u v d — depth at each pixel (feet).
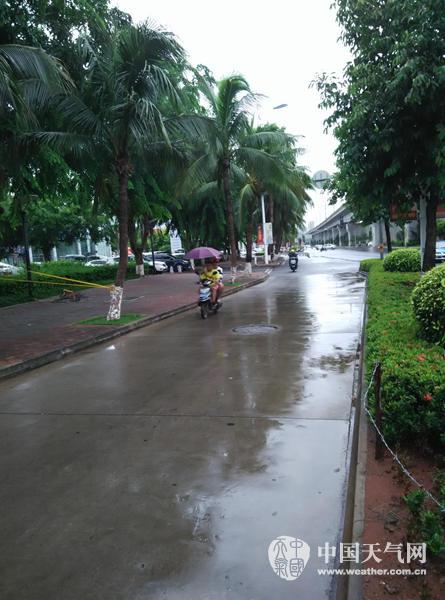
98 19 41.96
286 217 165.27
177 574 8.63
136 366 24.94
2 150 41.39
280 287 67.31
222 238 126.11
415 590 7.97
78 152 41.68
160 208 84.99
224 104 65.87
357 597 7.88
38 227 140.26
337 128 32.94
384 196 35.40
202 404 17.97
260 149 73.97
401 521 9.70
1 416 17.94
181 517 10.44
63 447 14.64
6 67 29.91
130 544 9.58
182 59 38.19
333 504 10.59
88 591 8.32
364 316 34.45
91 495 11.62
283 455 13.19
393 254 62.44
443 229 130.93
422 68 28.14
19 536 10.08
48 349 28.94
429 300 18.75
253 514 10.38
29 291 63.62
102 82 37.65
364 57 32.30
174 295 61.52
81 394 20.31
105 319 40.47
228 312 44.55
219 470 12.53
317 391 18.79
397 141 31.17
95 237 150.20
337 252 225.35
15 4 39.91
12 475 12.93
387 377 13.48
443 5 27.84
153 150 46.32
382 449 12.41
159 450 14.02
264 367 23.04
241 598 7.98
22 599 8.20
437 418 11.96
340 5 32.32
